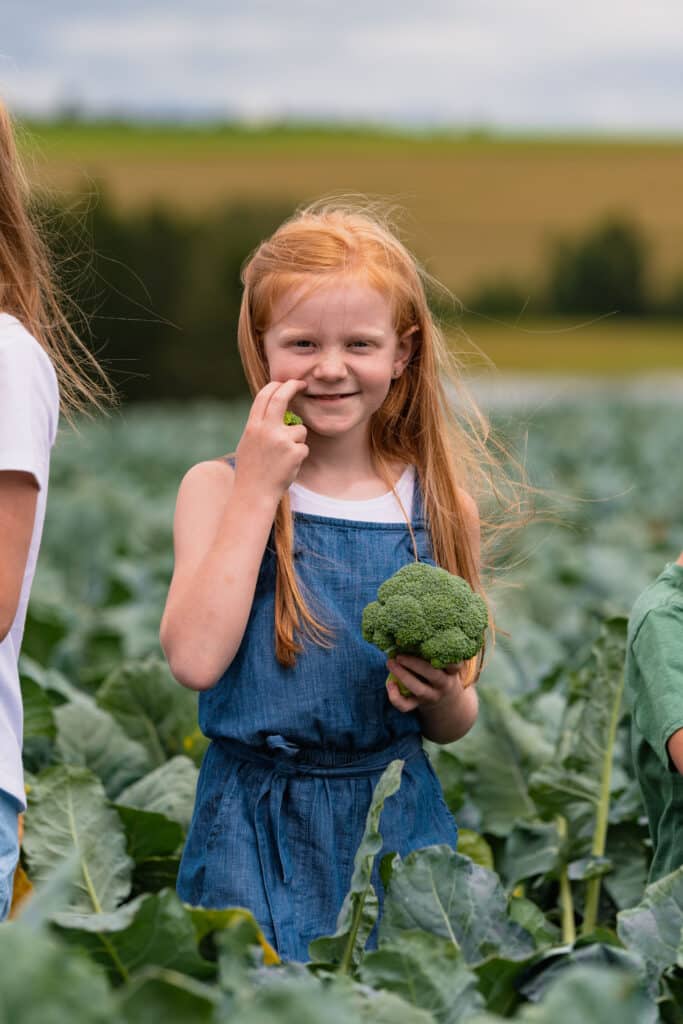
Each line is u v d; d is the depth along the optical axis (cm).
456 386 454
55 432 379
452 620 380
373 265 400
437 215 10344
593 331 10194
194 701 585
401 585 385
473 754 560
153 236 5862
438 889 368
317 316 394
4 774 361
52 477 2223
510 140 12012
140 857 476
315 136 11412
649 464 2330
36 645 793
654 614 420
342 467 420
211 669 381
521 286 10100
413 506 425
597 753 515
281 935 385
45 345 410
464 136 12150
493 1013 345
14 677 370
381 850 400
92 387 445
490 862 525
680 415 3362
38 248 411
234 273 5903
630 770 557
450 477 433
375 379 401
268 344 406
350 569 407
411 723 414
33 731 546
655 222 10575
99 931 314
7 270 386
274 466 388
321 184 10212
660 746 408
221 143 10744
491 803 554
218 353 5866
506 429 573
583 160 11550
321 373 395
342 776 401
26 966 229
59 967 231
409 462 432
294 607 398
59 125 10662
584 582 1117
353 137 11475
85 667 856
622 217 10344
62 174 8344
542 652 817
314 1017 236
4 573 351
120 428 3438
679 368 8656
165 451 2698
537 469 2125
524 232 10312
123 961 320
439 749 554
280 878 394
